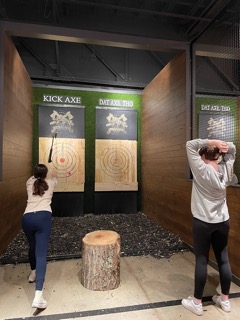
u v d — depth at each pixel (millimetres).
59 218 5395
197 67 4551
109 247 2408
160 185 4805
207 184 1978
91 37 3637
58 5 3859
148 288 2449
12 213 3768
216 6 3422
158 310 2076
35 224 2232
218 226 1979
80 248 3502
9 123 3576
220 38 3268
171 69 4348
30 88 5289
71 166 5691
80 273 2787
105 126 5934
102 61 5918
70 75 5785
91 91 5906
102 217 5496
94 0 3994
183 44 3846
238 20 2980
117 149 5969
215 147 2096
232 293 2348
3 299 2230
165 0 3975
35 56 5609
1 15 3682
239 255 2500
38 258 2164
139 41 3777
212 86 4418
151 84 5414
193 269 2900
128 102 6090
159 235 4133
